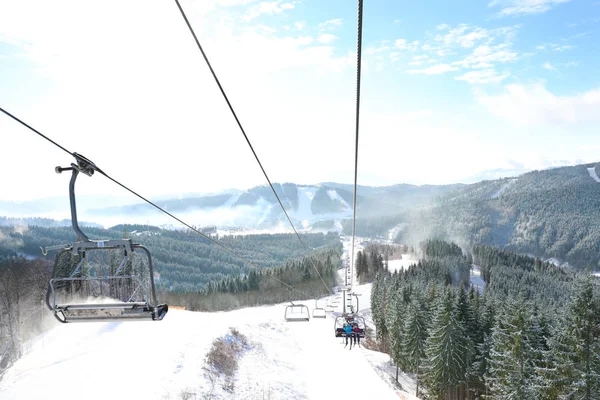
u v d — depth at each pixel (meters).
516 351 37.12
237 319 57.34
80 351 35.88
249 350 44.72
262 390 35.25
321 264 169.50
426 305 65.62
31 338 47.38
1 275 57.47
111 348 36.56
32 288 59.72
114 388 27.80
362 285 173.00
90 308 8.57
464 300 54.06
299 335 58.94
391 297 78.62
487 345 47.12
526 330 37.88
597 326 34.66
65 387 27.19
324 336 59.94
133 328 44.41
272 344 49.91
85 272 34.84
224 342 42.62
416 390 54.38
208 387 31.92
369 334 91.31
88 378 29.06
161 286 167.50
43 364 32.19
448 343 44.94
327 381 40.84
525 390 35.84
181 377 31.88
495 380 40.44
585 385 33.28
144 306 8.65
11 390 26.48
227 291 136.75
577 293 35.62
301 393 37.34
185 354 36.59
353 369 44.75
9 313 51.25
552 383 34.91
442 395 45.53
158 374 31.48
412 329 54.50
